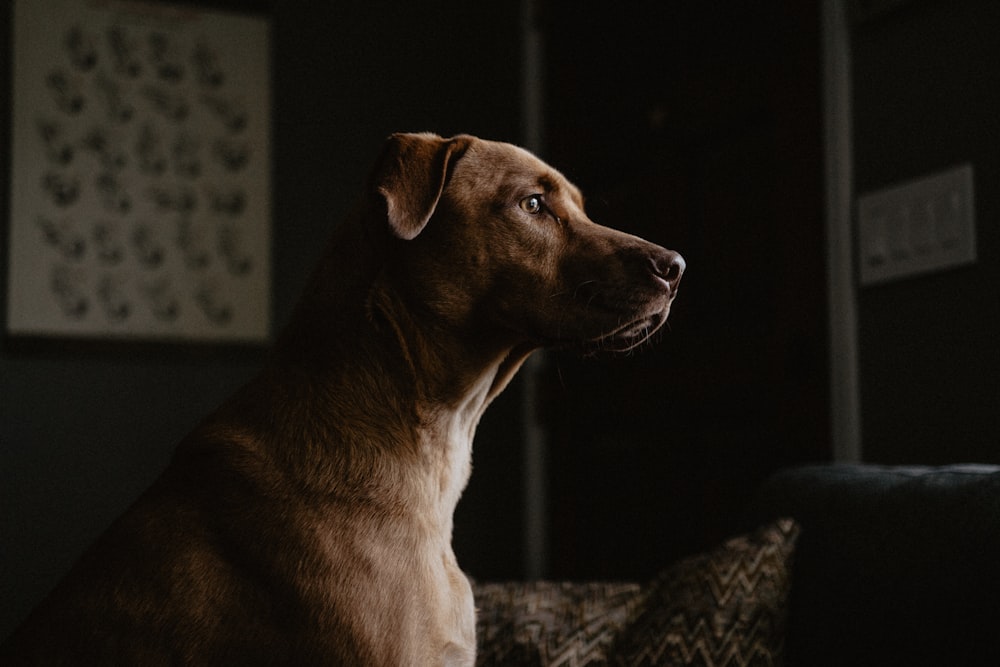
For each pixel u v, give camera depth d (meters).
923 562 1.19
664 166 2.37
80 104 2.71
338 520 1.11
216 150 2.83
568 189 1.37
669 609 1.35
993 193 1.46
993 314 1.46
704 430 2.19
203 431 1.22
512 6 3.13
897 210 1.65
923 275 1.61
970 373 1.50
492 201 1.28
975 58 1.51
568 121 2.83
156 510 1.16
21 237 2.63
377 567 1.10
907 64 1.66
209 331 2.79
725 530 2.11
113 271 2.71
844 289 1.78
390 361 1.24
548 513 2.87
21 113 2.65
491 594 1.53
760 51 2.05
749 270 2.07
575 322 1.26
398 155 1.24
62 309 2.65
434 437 1.26
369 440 1.18
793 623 1.36
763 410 2.02
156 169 2.77
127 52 2.77
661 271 1.26
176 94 2.81
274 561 1.08
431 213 1.20
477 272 1.27
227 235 2.82
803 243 1.91
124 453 2.68
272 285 2.87
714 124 2.19
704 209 2.23
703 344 2.20
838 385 1.79
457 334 1.28
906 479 1.33
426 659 1.12
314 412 1.19
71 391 2.64
